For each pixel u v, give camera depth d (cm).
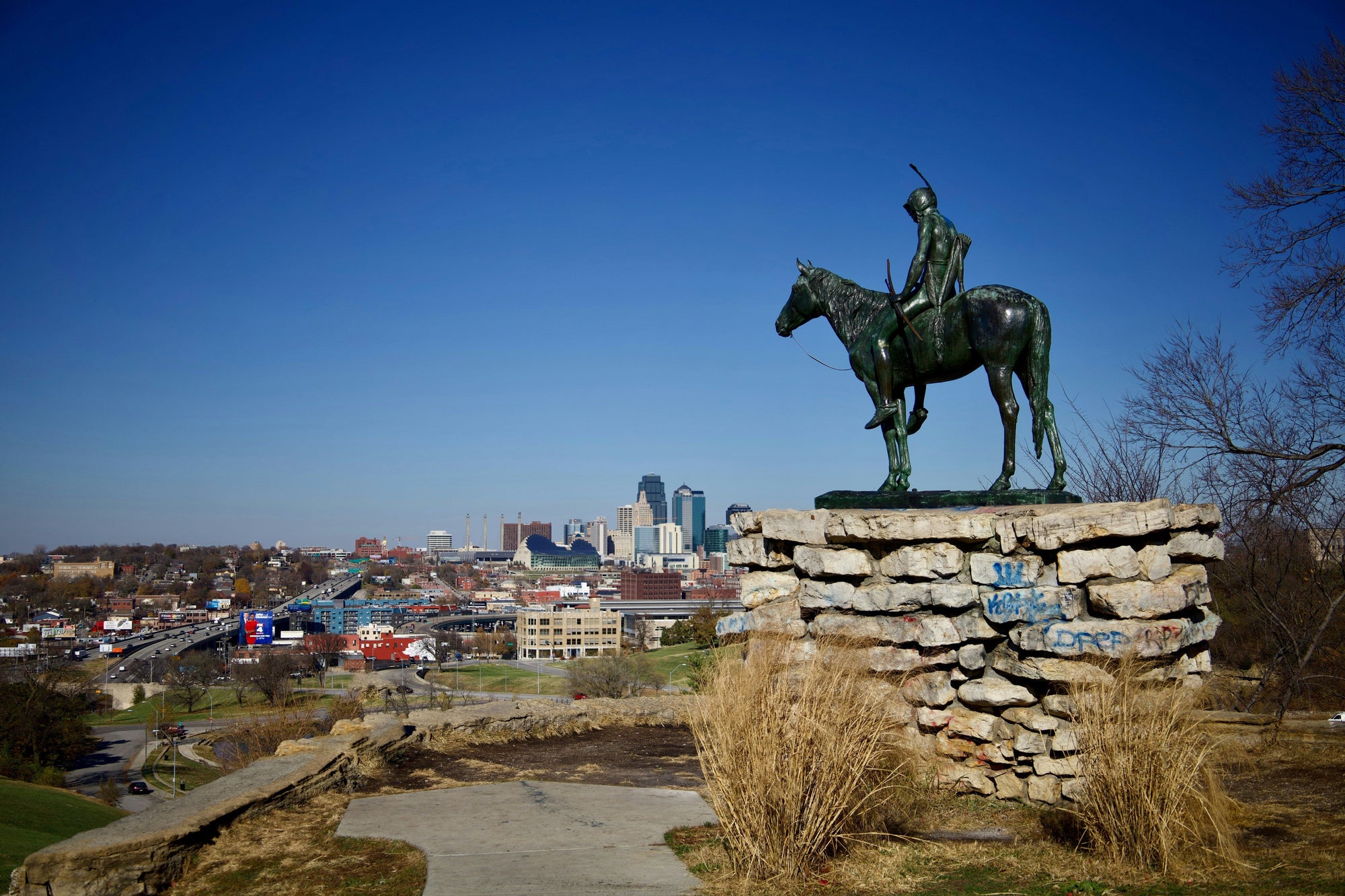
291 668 10081
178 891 620
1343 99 1463
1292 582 1561
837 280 1068
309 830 750
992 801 779
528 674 12925
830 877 604
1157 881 575
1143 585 755
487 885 610
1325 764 908
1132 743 625
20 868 603
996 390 898
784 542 943
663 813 810
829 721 648
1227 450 1569
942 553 827
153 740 7456
